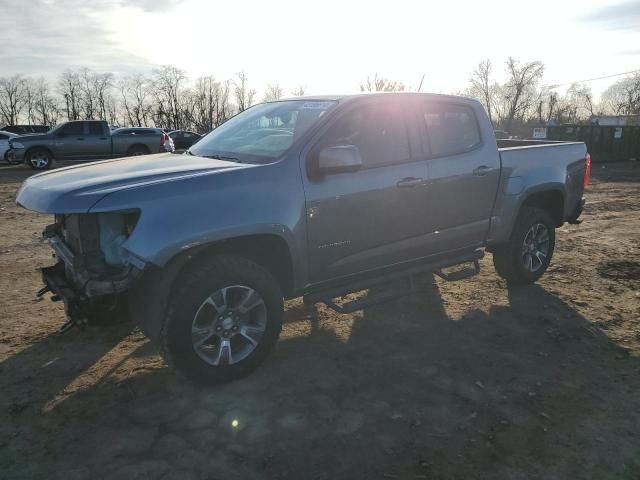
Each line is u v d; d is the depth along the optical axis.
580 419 3.19
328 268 3.89
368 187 3.92
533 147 5.33
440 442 2.95
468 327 4.53
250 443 2.91
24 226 8.50
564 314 4.84
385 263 4.26
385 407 3.29
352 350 4.08
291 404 3.31
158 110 76.00
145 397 3.37
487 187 4.79
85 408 3.24
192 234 3.14
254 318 3.60
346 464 2.75
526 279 5.48
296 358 3.93
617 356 4.02
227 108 75.88
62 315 4.67
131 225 3.21
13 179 15.90
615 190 13.84
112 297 3.19
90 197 3.02
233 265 3.37
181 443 2.90
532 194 5.25
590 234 8.23
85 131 19.27
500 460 2.81
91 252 3.18
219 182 3.31
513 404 3.34
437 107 4.51
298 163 3.62
